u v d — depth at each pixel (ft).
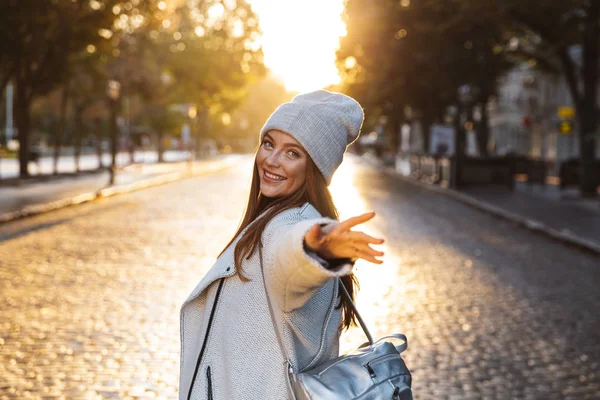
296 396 6.80
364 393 6.66
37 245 47.01
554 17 82.28
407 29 118.42
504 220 69.41
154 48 145.18
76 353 22.89
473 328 27.30
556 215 70.23
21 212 63.82
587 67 91.40
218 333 7.34
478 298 32.83
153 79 141.79
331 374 6.80
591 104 91.61
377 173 167.02
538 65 121.90
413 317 28.76
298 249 6.22
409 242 51.47
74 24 101.81
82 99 146.82
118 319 27.30
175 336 25.03
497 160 114.62
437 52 115.03
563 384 21.16
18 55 95.14
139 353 22.97
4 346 23.54
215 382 7.29
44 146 293.64
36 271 37.32
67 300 30.48
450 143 140.67
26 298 30.73
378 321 27.89
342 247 6.23
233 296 7.28
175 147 351.25
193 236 52.34
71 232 54.08
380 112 199.82
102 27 104.32
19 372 20.95
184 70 180.96
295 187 7.49
